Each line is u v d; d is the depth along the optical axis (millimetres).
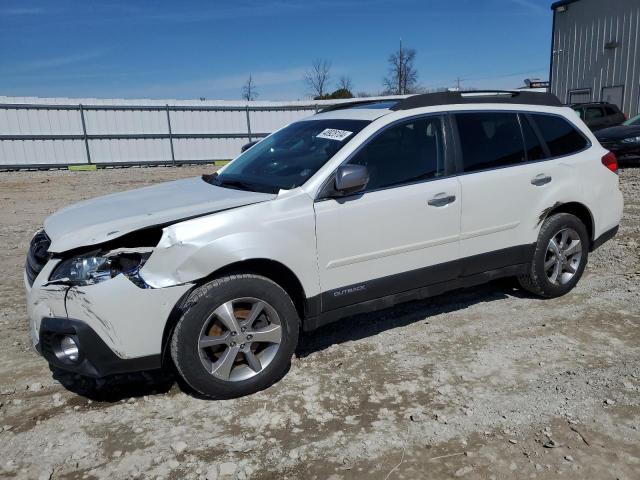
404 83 45875
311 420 3314
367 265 3980
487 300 5219
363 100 5535
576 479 2758
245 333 3539
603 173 5270
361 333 4555
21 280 6125
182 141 24016
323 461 2939
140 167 23188
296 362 4066
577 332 4449
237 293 3465
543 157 4887
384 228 3990
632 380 3674
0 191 14789
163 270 3303
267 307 3594
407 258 4152
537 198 4773
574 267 5188
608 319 4680
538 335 4414
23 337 4555
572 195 4984
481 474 2811
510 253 4711
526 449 2998
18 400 3580
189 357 3375
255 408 3459
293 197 3699
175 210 3561
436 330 4566
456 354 4125
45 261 3502
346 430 3203
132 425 3303
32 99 21516
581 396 3500
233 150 25062
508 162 4660
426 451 3000
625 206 9258
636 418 3256
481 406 3416
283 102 25484
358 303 4012
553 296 5148
